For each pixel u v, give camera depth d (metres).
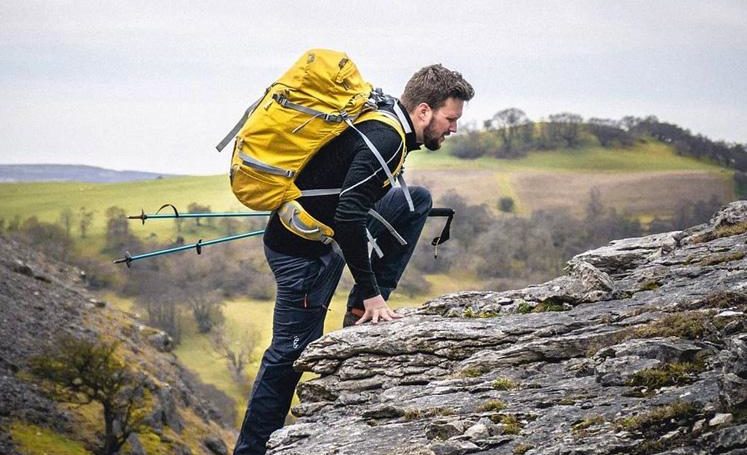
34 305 75.44
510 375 5.29
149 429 61.03
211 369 106.06
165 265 127.44
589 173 173.50
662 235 7.07
